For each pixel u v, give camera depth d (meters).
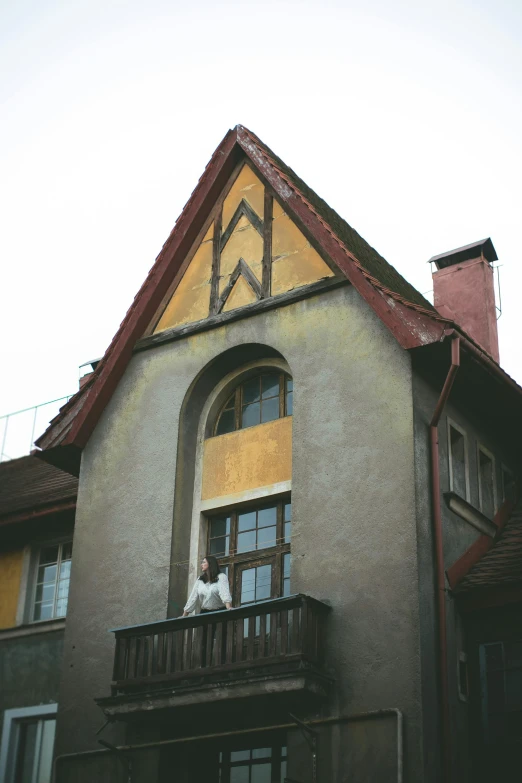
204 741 16.20
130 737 16.58
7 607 20.14
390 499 15.62
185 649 16.14
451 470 16.67
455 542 16.19
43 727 18.66
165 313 19.45
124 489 18.45
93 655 17.48
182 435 18.31
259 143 19.52
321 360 17.16
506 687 15.20
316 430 16.72
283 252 18.41
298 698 14.94
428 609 15.05
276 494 17.22
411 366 16.25
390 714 14.40
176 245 19.44
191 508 18.02
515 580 15.40
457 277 21.59
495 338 21.14
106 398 19.34
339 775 14.52
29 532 20.56
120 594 17.64
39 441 19.52
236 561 17.34
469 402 17.77
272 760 15.82
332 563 15.75
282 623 15.09
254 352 18.30
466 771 14.77
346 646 15.15
